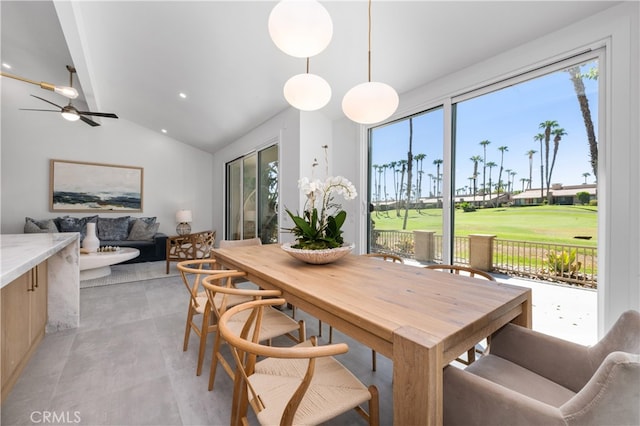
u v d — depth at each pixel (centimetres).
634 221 157
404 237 294
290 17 120
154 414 144
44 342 218
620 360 66
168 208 632
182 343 219
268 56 279
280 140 389
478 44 210
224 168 621
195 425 137
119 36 289
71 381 170
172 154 638
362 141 331
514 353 121
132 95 446
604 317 169
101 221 535
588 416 68
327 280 142
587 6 167
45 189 514
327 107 344
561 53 185
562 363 108
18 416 141
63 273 243
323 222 181
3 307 153
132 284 383
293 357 77
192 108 445
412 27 208
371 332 92
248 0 218
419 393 77
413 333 83
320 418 91
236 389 129
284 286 138
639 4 156
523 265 213
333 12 207
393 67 254
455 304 108
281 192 387
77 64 327
